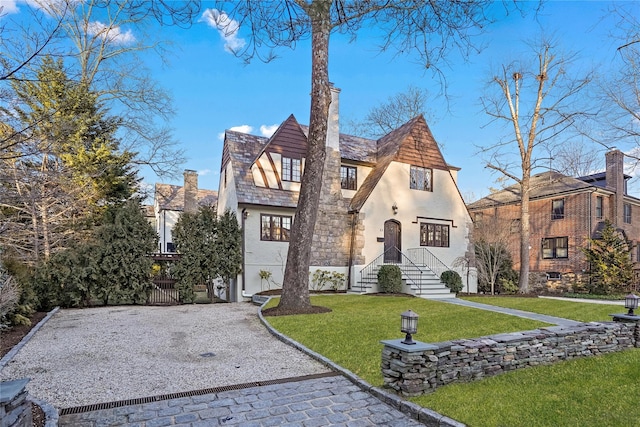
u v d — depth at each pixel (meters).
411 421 4.12
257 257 15.12
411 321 4.87
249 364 6.02
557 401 4.55
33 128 6.13
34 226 11.93
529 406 4.38
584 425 3.93
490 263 18.22
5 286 7.46
